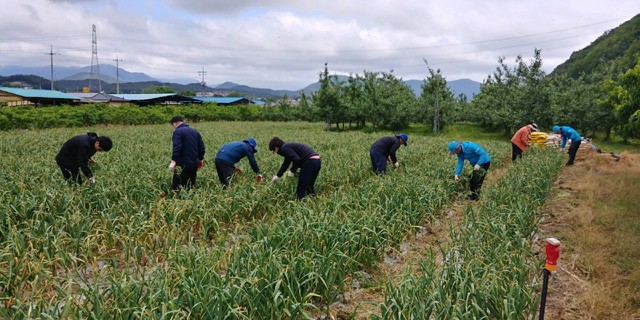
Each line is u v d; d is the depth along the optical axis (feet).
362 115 139.54
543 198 31.53
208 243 23.04
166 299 13.56
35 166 35.17
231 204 25.62
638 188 35.94
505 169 49.75
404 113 135.74
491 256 18.43
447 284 15.52
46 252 17.99
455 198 34.37
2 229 20.57
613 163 52.90
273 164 39.50
